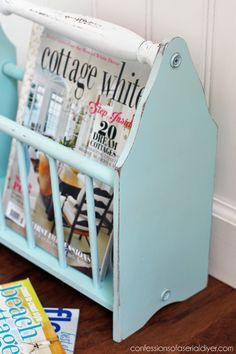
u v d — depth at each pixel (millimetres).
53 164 1281
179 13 1341
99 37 1205
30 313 1337
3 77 1555
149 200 1232
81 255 1373
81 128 1372
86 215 1346
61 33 1287
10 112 1612
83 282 1356
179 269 1392
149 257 1296
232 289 1480
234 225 1415
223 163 1396
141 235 1252
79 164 1203
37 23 1340
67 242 1392
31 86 1467
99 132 1339
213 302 1444
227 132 1360
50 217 1431
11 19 1696
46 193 1434
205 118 1267
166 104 1165
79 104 1376
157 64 1120
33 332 1290
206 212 1388
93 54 1351
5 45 1528
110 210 1306
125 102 1296
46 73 1439
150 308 1361
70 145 1390
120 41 1175
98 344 1326
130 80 1289
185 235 1365
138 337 1344
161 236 1303
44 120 1443
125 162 1140
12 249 1488
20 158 1355
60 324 1359
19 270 1534
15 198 1512
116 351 1311
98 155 1340
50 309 1398
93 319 1386
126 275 1258
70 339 1323
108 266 1371
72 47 1388
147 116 1141
